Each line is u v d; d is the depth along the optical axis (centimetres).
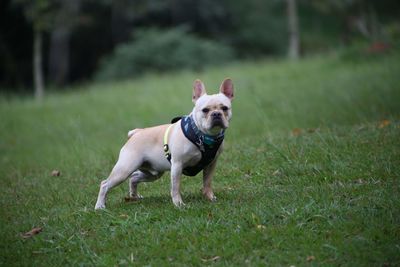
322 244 579
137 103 1919
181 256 586
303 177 797
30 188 916
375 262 540
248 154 946
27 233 685
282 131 1190
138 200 783
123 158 730
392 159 809
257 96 1700
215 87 1989
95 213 721
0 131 1720
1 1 3369
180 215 678
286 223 630
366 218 621
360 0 3306
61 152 1278
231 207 695
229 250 585
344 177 768
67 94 2556
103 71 3181
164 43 3091
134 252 606
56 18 2900
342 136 968
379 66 2017
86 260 600
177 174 700
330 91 1636
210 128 666
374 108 1282
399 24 2864
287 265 553
